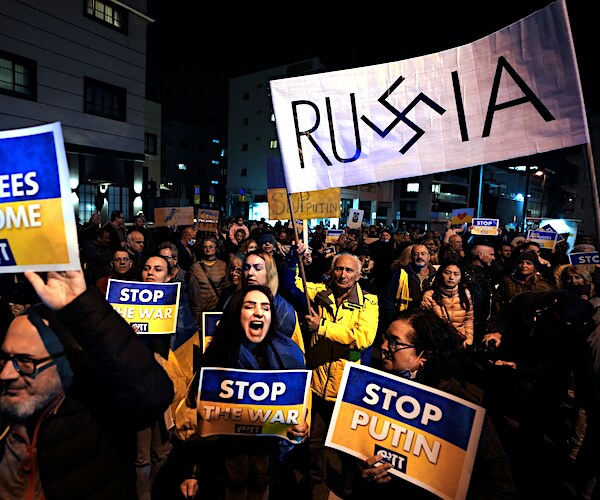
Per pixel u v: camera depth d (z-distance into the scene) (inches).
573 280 182.9
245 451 83.7
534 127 85.2
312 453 116.1
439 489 60.2
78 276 49.1
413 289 201.5
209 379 82.4
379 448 65.4
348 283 115.4
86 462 52.9
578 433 135.1
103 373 49.7
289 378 83.4
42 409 51.6
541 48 83.8
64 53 649.6
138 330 120.5
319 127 103.3
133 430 57.5
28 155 49.6
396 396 65.9
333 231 459.2
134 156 773.9
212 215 391.5
